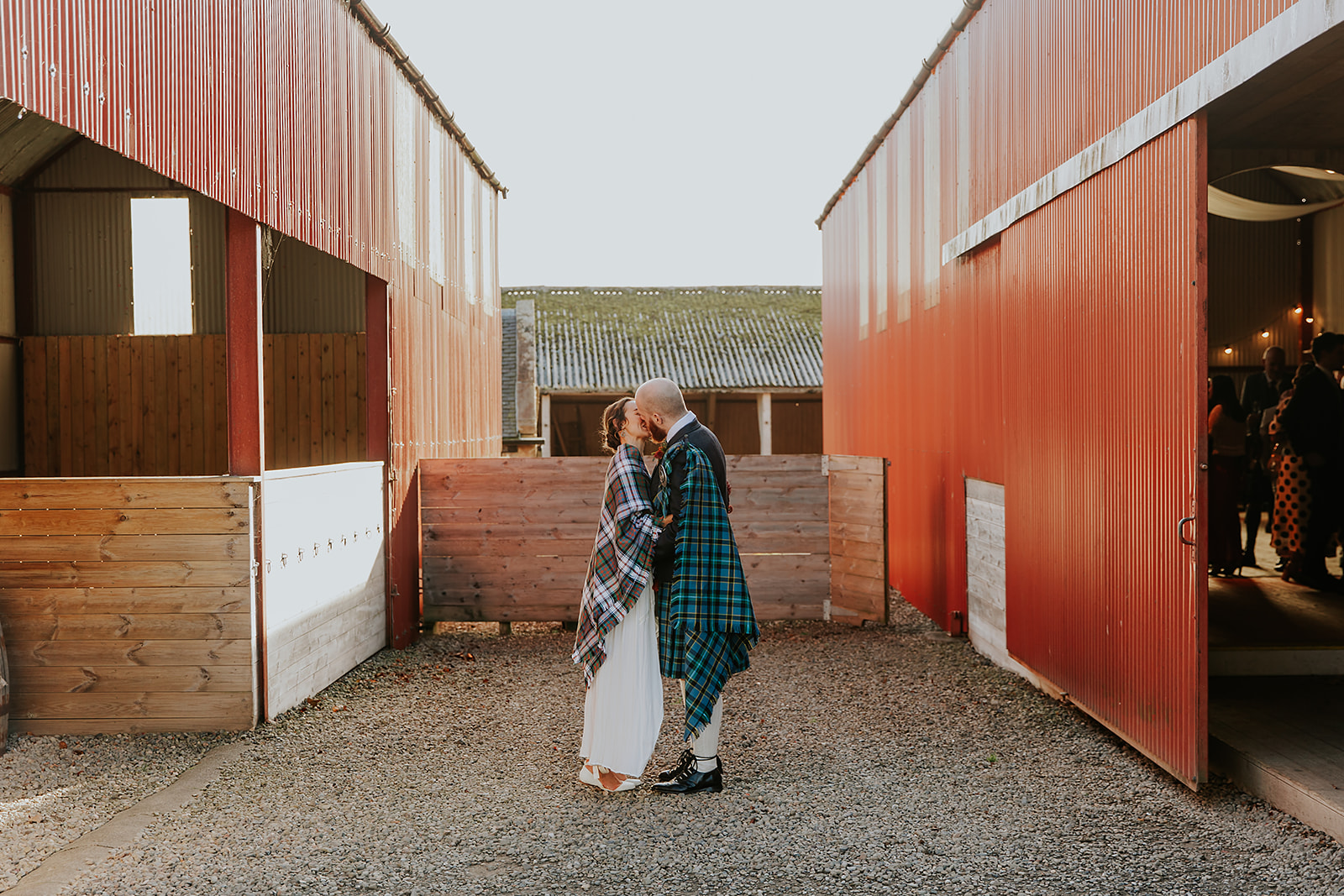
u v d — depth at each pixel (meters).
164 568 4.84
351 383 8.37
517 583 7.71
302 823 3.72
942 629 7.68
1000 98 6.21
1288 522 6.86
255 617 4.93
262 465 4.95
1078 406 4.89
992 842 3.49
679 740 4.89
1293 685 4.91
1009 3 6.04
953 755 4.52
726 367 22.75
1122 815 3.73
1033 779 4.16
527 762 4.50
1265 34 3.27
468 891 3.13
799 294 27.55
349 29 6.30
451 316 9.02
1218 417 7.12
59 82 3.29
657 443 4.33
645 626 4.06
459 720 5.23
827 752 4.61
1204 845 3.42
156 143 3.92
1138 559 4.25
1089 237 4.74
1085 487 4.80
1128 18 4.39
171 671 4.87
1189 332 3.79
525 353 19.39
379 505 6.90
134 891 3.10
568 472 7.71
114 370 8.38
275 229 5.20
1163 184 4.00
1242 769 3.92
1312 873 3.14
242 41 4.75
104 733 4.84
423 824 3.72
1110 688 4.55
